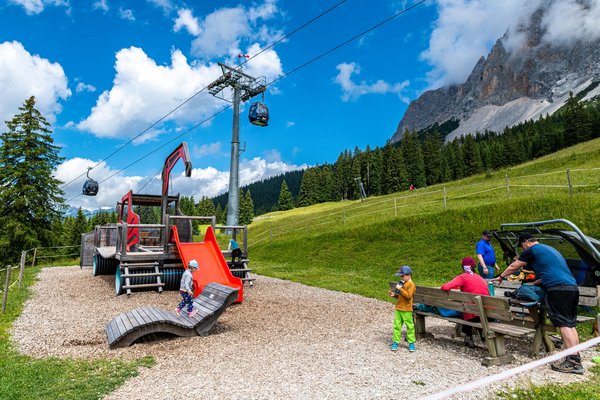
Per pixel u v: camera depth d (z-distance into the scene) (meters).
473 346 6.34
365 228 22.64
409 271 6.20
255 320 8.41
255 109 29.78
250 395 4.42
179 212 15.38
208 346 6.48
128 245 15.66
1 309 9.16
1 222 27.16
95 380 4.86
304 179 116.94
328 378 4.95
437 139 109.06
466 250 16.38
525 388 4.55
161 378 4.99
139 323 6.60
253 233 38.16
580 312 7.98
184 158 13.67
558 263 5.38
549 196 19.27
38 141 29.20
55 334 7.23
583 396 4.20
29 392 4.44
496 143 106.50
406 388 4.61
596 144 48.47
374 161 102.94
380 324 8.05
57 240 29.62
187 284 7.79
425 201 32.06
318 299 10.89
